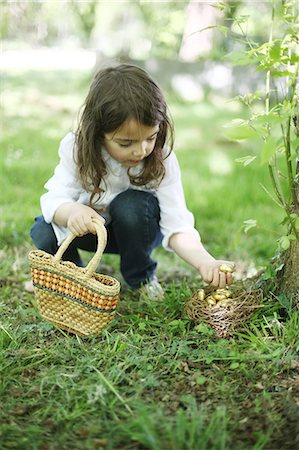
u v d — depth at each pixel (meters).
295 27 2.39
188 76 10.45
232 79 10.27
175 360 2.33
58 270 2.52
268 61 2.38
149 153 2.62
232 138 2.17
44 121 8.16
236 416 2.00
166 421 1.96
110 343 2.47
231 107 9.66
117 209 2.96
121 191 2.98
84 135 2.63
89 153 2.65
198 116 8.80
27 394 2.14
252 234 4.12
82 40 21.14
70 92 10.63
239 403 2.09
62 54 18.78
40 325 2.65
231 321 2.48
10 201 4.64
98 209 2.98
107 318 2.49
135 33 14.63
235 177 5.54
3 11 8.88
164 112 2.61
